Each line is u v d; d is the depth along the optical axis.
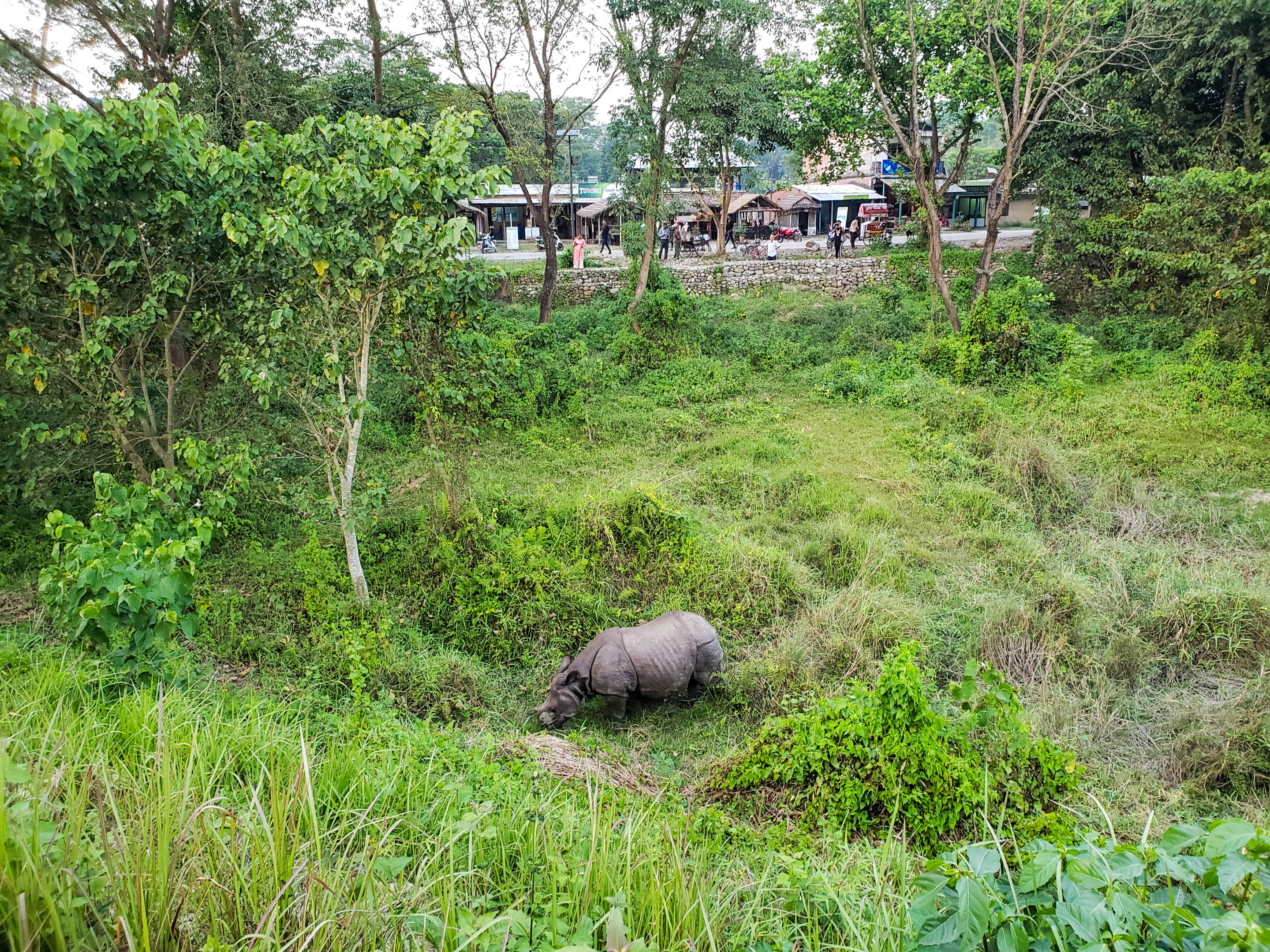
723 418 14.75
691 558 8.90
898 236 38.00
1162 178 18.81
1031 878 2.72
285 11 14.48
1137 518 10.35
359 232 7.55
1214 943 2.23
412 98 18.19
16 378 7.77
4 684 4.97
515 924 2.92
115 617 5.04
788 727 5.81
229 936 2.70
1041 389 15.56
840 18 21.45
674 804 5.30
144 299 8.16
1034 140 22.56
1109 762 6.32
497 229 41.59
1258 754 5.89
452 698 6.78
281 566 8.30
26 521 8.83
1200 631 7.62
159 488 6.91
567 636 7.82
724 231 34.72
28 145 6.54
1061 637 7.66
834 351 19.14
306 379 8.05
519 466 12.29
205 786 3.64
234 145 13.33
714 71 18.42
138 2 12.40
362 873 3.26
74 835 2.66
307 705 6.04
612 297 25.12
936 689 6.97
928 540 9.84
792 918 3.76
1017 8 20.28
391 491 10.20
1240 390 14.12
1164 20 19.42
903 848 4.34
